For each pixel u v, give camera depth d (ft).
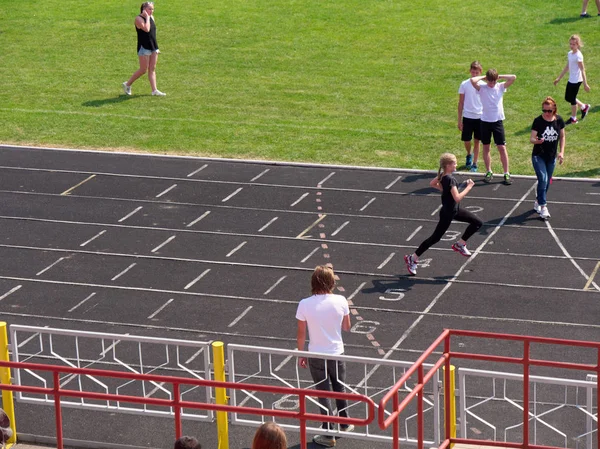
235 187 59.47
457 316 41.68
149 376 26.05
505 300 43.19
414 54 88.38
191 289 45.27
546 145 52.03
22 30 98.32
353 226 52.75
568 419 32.76
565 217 53.31
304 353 28.91
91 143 68.49
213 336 40.34
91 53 91.30
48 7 105.91
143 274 47.19
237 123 72.33
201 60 88.48
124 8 105.19
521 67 83.76
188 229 53.01
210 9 103.55
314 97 78.43
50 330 31.37
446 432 27.94
